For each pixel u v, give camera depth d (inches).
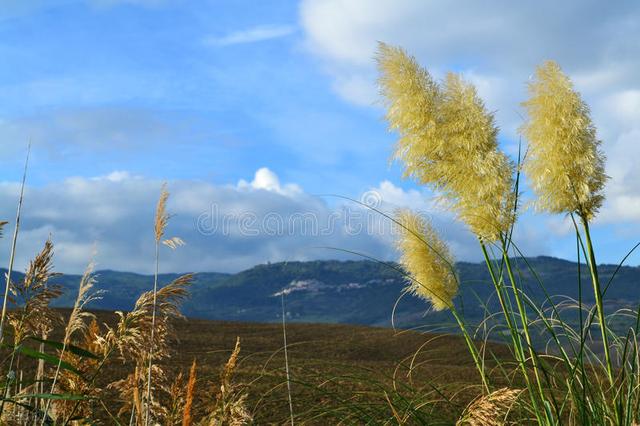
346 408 163.6
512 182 169.2
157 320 115.8
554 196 170.7
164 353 118.4
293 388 294.2
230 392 115.8
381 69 174.6
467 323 177.2
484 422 105.1
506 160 169.5
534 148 174.6
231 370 117.3
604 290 160.2
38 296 115.3
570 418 151.5
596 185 169.5
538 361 150.9
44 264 116.0
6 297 112.9
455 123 166.9
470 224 167.2
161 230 117.6
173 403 117.9
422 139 169.9
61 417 119.2
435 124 167.9
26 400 123.7
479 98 170.6
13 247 113.0
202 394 119.6
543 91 173.2
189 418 110.6
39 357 109.7
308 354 738.2
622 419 145.5
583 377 150.3
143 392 119.3
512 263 169.9
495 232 166.4
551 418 145.3
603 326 155.9
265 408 262.7
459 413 158.7
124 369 368.8
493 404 106.0
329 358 709.3
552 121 170.1
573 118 167.9
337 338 861.2
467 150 166.1
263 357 606.5
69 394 112.9
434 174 171.5
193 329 885.8
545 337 171.9
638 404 151.2
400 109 171.8
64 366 111.7
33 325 115.9
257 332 904.9
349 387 279.1
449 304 176.2
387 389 169.0
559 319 167.6
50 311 118.6
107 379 334.3
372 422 157.1
